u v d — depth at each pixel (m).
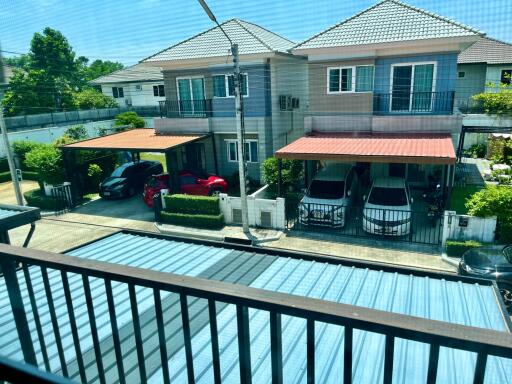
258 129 17.70
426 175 17.45
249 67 17.42
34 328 3.93
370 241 12.02
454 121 14.12
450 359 3.33
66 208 17.39
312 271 5.34
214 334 1.76
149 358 3.40
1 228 6.39
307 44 15.97
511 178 11.86
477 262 8.73
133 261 5.92
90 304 2.12
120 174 18.97
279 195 13.80
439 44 14.27
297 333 3.71
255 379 3.04
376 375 3.12
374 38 15.07
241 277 5.20
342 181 13.84
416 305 4.39
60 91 31.59
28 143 23.70
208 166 19.95
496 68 23.11
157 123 19.48
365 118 15.38
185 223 14.52
